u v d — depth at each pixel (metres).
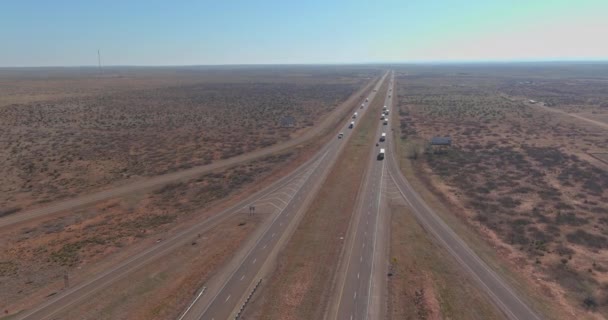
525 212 68.88
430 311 42.69
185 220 68.19
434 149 112.88
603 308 43.59
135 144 121.25
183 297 45.91
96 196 79.44
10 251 57.34
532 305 44.16
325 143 122.31
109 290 47.56
